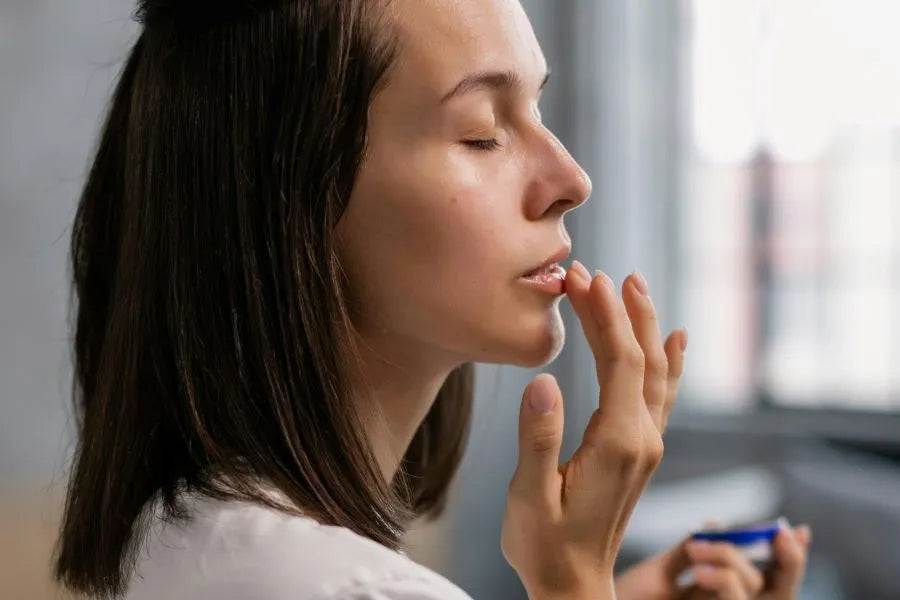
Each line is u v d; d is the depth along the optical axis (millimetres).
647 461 667
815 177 2555
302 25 621
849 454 2510
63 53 1639
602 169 2566
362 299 642
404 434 704
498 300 629
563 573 663
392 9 620
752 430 2611
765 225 2611
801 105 2553
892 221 2482
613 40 2586
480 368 2219
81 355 777
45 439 1602
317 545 549
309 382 614
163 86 665
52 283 1627
